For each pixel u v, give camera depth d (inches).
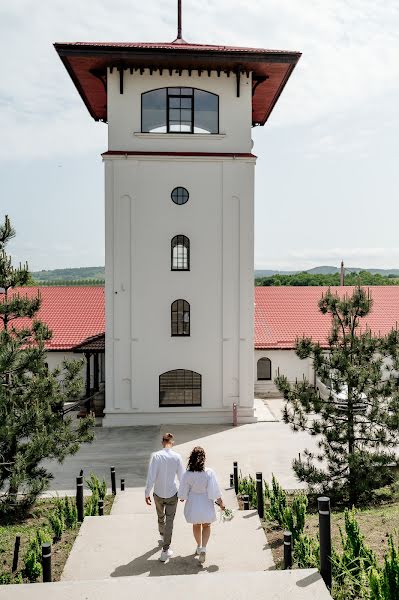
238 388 992.9
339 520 420.5
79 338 1205.7
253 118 1209.4
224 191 976.9
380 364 586.6
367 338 585.0
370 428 585.3
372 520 409.1
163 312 983.6
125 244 973.8
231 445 858.1
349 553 284.5
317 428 581.9
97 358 1140.5
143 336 982.4
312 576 272.5
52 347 1170.6
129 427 973.8
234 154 973.8
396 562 229.6
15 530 462.6
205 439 892.6
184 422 987.3
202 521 335.9
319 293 1423.5
